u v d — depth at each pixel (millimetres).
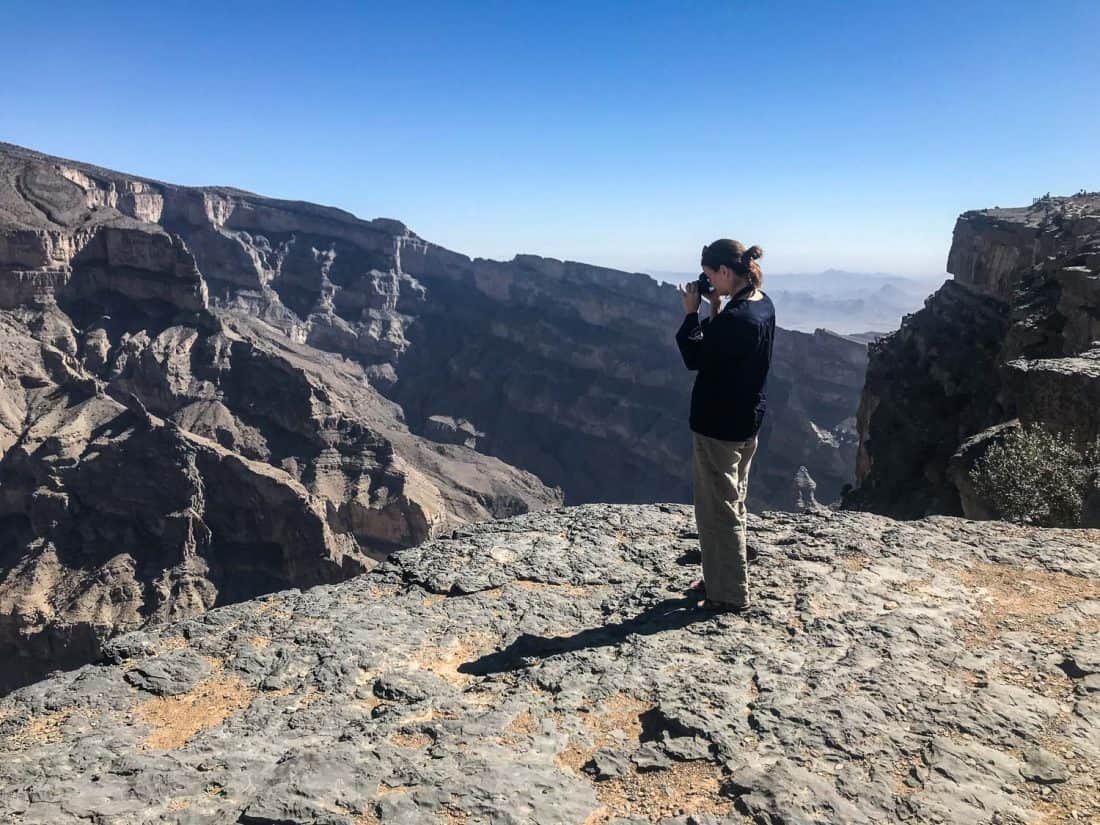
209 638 6742
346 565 107938
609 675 5723
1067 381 15516
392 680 5828
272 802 4172
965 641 5871
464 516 143125
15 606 92000
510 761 4641
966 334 61812
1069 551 7516
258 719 5332
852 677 5391
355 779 4410
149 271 160750
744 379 6266
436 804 4176
